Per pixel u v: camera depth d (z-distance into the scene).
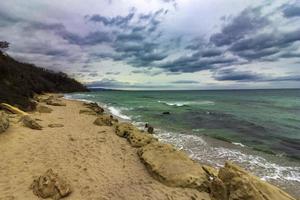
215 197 5.96
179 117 23.53
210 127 18.50
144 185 6.53
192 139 13.93
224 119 22.72
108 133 12.64
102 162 8.12
